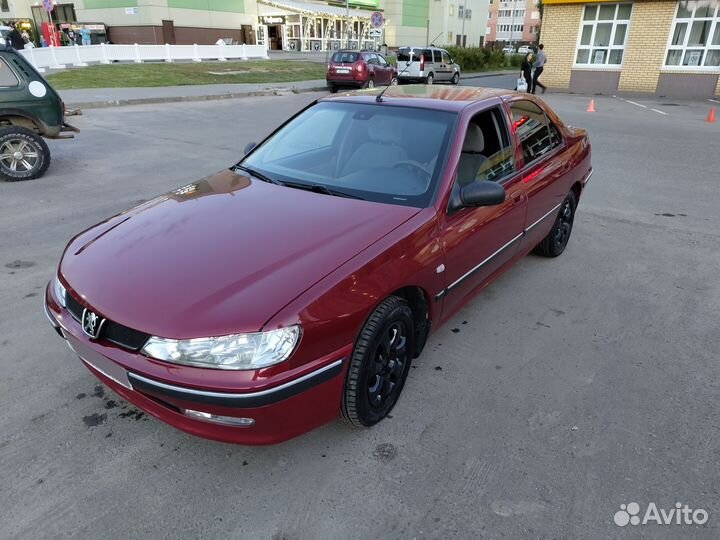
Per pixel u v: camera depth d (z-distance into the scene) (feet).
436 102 11.75
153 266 7.97
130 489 7.80
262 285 7.40
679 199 23.29
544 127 14.70
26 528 7.13
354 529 7.23
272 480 8.01
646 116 48.16
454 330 12.35
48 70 69.10
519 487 7.95
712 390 10.31
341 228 8.81
